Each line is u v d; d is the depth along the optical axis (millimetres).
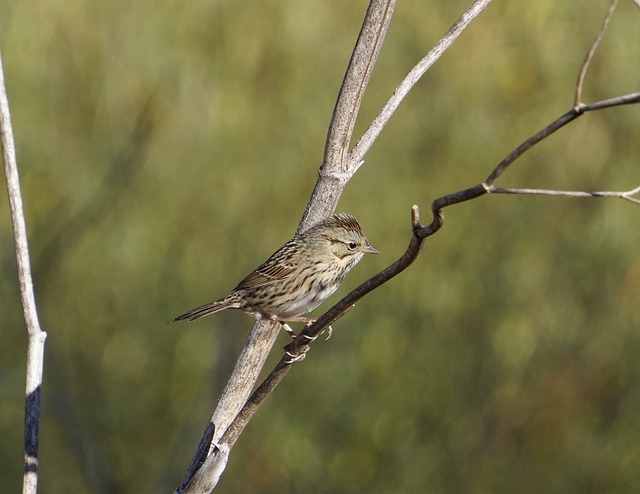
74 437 12680
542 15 14383
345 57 14531
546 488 13594
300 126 14469
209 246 14391
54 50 14742
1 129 5664
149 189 14625
